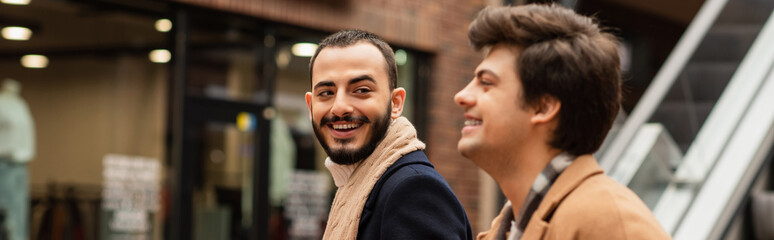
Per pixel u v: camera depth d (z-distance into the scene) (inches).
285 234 273.3
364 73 75.9
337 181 82.0
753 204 208.2
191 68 247.0
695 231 189.9
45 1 220.4
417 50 306.8
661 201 204.8
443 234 70.7
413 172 73.4
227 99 257.0
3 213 219.5
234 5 249.9
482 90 55.2
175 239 242.5
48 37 220.7
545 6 55.9
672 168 212.1
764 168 216.4
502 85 54.2
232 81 258.5
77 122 224.8
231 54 257.9
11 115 218.1
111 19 231.0
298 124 278.2
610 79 53.7
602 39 54.1
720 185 203.0
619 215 49.4
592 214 50.0
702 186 204.5
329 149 77.9
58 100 221.8
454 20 318.7
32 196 219.6
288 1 263.6
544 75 52.9
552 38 53.7
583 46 52.9
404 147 76.7
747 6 275.3
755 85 240.4
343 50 77.0
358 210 74.6
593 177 53.1
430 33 307.7
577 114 53.2
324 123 77.5
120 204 232.4
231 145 259.0
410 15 301.0
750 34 270.8
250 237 263.4
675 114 227.9
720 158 213.9
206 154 251.9
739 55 261.9
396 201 71.9
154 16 239.5
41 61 219.9
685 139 230.8
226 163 257.6
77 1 226.1
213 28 253.1
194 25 248.1
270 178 269.7
